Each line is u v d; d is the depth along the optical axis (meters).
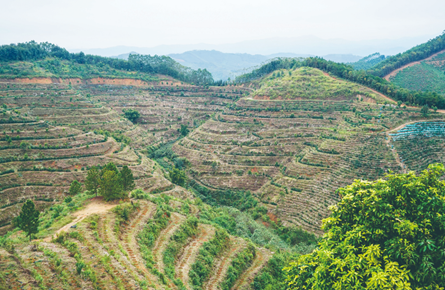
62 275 36.19
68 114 161.75
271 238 84.50
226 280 53.00
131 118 195.62
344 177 107.25
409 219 28.55
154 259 48.25
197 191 129.12
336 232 32.41
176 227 62.34
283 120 156.62
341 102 163.50
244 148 146.12
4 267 35.41
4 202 92.38
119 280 37.47
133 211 63.47
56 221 56.91
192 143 162.62
